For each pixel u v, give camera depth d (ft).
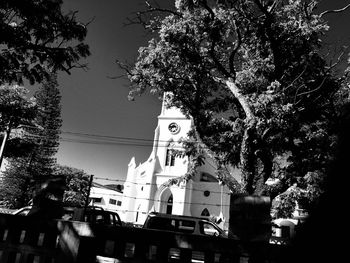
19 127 97.45
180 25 52.75
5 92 82.74
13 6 22.15
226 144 61.05
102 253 11.77
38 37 24.73
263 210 10.48
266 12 52.80
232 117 67.51
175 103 65.72
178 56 56.13
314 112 60.80
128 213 157.17
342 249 5.36
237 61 66.18
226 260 10.50
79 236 11.80
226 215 135.95
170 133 150.51
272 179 61.93
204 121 61.46
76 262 11.50
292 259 6.11
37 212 12.87
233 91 54.80
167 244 11.12
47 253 12.06
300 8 53.52
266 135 50.39
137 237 11.44
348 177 5.70
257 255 10.05
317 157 50.93
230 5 52.65
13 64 25.11
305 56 55.98
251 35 57.47
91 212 42.14
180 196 136.05
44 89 144.66
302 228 6.05
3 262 12.39
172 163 144.97
